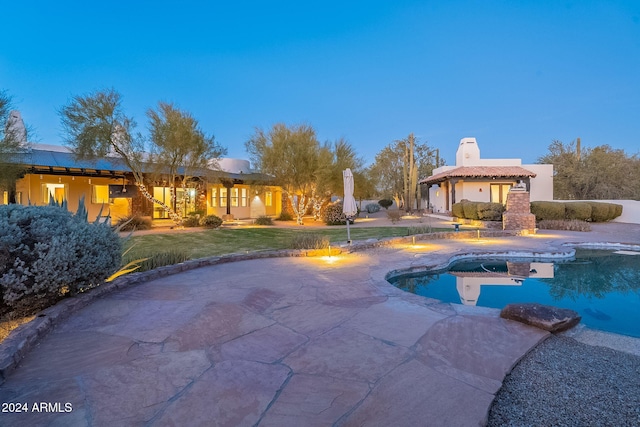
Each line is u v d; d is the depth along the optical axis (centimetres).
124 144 1463
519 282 696
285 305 443
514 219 1404
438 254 890
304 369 265
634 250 1044
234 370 263
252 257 821
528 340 319
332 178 2048
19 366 272
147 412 209
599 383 246
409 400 220
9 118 1170
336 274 641
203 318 388
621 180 2548
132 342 321
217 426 195
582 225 1520
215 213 2234
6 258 377
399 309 421
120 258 544
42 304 411
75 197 1755
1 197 1462
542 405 220
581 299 569
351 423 197
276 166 1909
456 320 376
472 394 227
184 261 731
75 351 301
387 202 3694
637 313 491
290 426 194
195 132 1576
